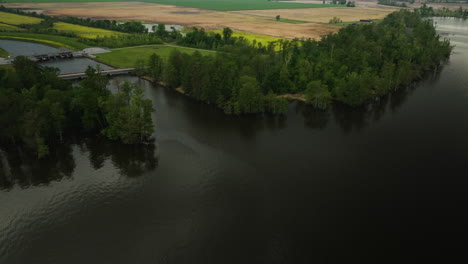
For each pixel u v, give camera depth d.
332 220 76.19
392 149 108.44
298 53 191.00
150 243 69.38
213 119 133.12
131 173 94.38
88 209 79.31
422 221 75.81
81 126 120.12
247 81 139.25
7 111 103.19
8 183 89.31
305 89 159.25
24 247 68.31
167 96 159.62
